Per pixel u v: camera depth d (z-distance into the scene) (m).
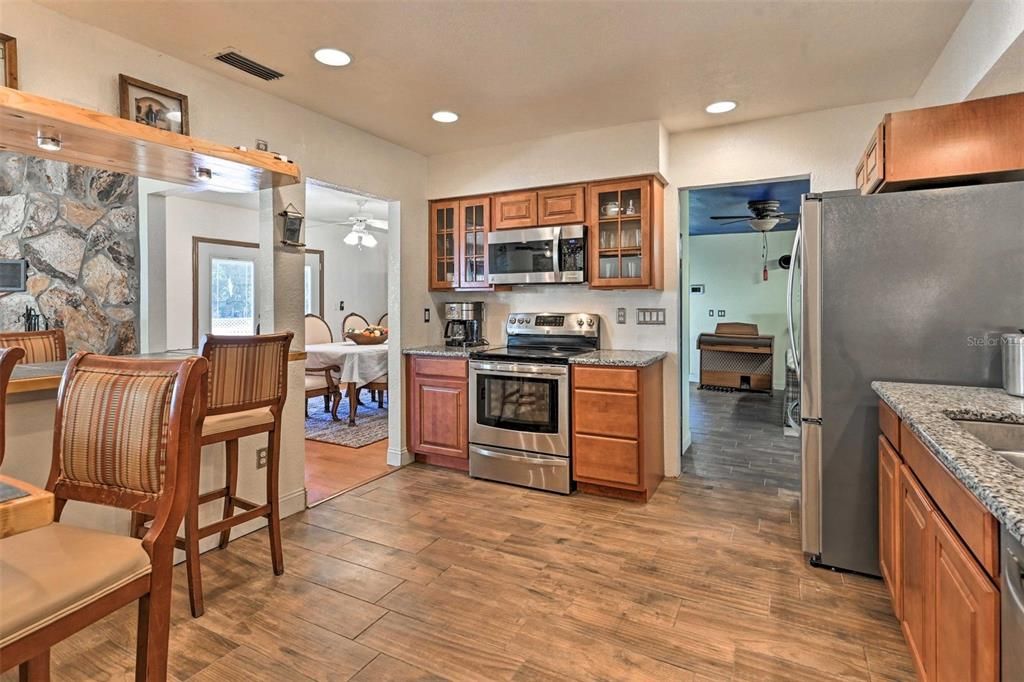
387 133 3.50
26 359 2.28
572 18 2.11
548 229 3.57
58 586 1.04
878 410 2.14
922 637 1.47
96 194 3.03
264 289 2.88
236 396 2.07
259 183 2.49
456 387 3.67
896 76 2.64
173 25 2.14
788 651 1.75
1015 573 0.89
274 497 2.24
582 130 3.44
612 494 3.22
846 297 2.16
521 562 2.37
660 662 1.70
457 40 2.28
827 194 2.31
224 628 1.87
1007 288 1.92
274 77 2.63
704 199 5.39
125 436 1.28
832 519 2.27
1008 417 1.50
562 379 3.24
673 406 3.61
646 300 3.69
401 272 3.83
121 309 3.15
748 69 2.56
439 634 1.84
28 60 1.96
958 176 2.02
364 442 4.44
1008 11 1.68
